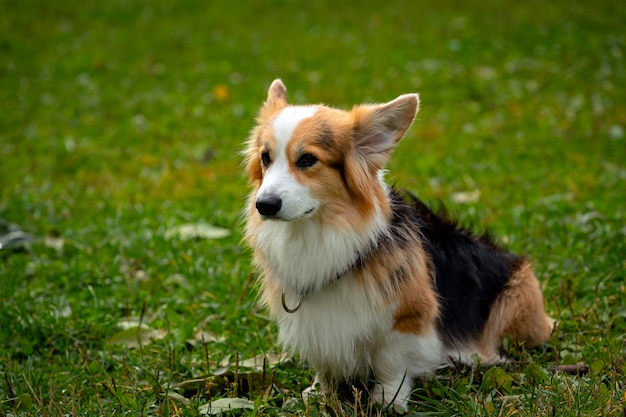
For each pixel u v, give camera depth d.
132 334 6.03
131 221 8.52
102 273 7.17
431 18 18.89
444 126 11.83
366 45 16.95
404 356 4.89
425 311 4.87
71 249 7.77
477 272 5.53
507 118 11.92
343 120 4.72
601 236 7.21
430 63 15.26
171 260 7.45
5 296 6.62
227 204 9.05
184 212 8.71
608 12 17.89
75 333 6.11
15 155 10.91
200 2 22.03
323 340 4.84
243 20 19.97
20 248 7.81
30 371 5.35
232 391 5.07
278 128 4.60
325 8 20.86
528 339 5.58
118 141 11.72
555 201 8.39
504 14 18.56
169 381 5.23
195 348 5.89
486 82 13.82
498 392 4.81
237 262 7.38
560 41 15.84
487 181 9.32
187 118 12.79
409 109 4.69
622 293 6.18
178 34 18.75
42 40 18.28
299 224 4.69
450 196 9.00
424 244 5.21
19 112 13.10
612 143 10.46
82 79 15.23
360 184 4.61
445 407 4.64
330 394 4.89
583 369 5.12
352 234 4.62
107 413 4.73
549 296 6.38
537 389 4.69
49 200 9.12
